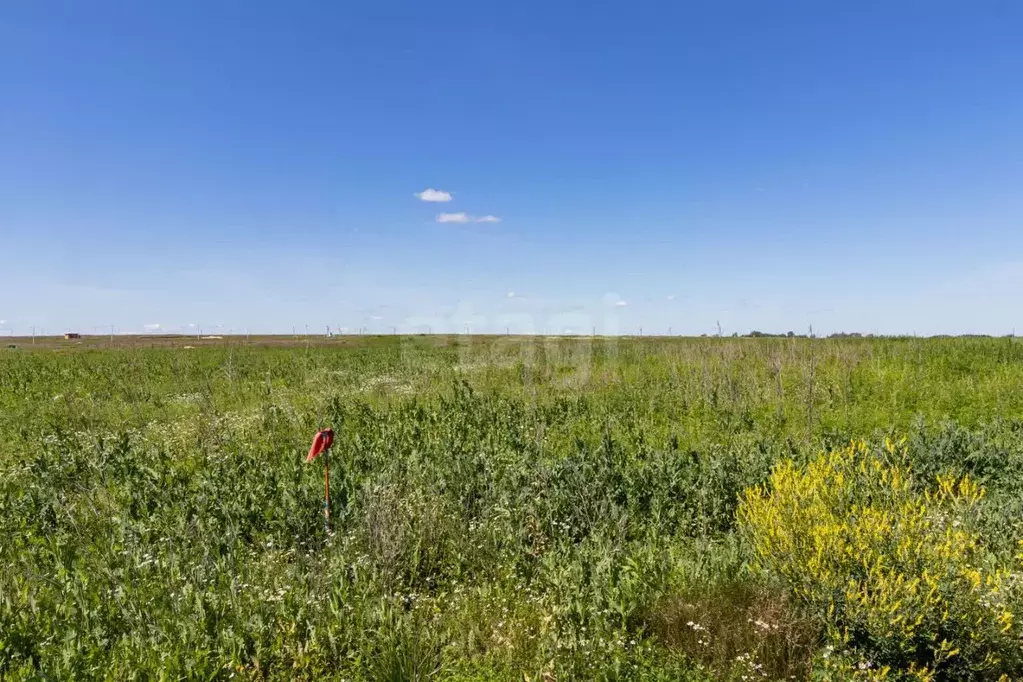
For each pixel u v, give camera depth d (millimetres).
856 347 17172
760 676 3715
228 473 7527
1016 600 3812
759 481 6727
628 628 4227
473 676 3750
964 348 16797
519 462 7688
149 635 4164
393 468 7289
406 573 5305
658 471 7133
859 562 4031
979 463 7336
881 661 3793
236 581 4832
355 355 28812
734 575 4734
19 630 4059
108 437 9672
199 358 28359
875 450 6945
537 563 5418
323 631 4160
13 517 6727
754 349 17641
